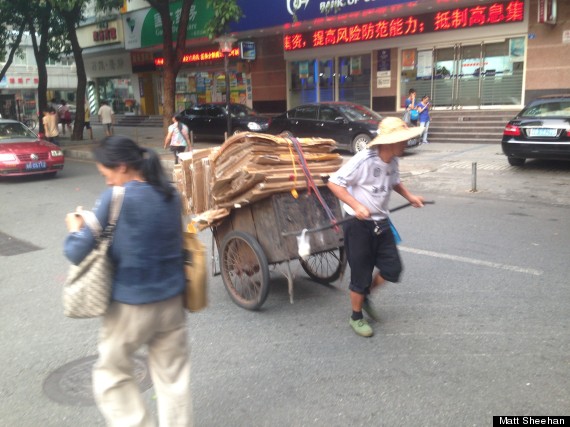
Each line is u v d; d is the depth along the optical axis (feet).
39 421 10.42
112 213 7.82
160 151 53.47
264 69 74.79
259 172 13.92
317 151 15.89
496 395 10.85
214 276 18.39
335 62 67.15
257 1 66.03
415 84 60.44
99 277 7.86
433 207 28.17
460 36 55.62
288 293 16.76
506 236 22.25
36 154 40.37
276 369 12.16
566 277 17.26
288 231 14.66
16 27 72.90
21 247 23.02
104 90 103.71
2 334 14.47
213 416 10.45
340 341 13.44
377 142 12.15
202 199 16.52
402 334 13.69
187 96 88.02
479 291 16.31
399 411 10.41
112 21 89.56
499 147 47.55
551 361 12.10
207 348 13.25
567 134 33.09
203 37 73.46
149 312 8.16
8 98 117.50
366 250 12.95
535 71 51.90
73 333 14.49
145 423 8.57
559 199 28.76
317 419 10.26
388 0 54.90
